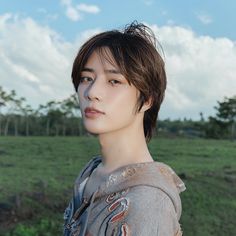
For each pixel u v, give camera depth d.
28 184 27.56
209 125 77.50
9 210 22.81
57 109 84.94
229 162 39.84
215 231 23.05
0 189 25.78
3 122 87.62
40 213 23.08
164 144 50.19
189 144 51.69
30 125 87.06
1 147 46.94
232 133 75.81
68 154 43.62
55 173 32.84
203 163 38.69
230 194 27.80
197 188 28.33
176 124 77.88
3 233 20.88
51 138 57.97
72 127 84.25
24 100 87.56
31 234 20.88
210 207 25.72
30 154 43.12
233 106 75.75
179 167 35.50
